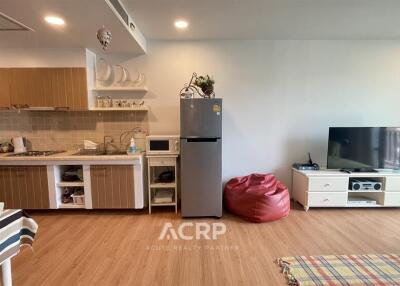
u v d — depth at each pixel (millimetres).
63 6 2088
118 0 2332
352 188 3506
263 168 3945
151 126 3803
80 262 2314
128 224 3117
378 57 3785
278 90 3818
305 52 3762
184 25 3088
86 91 3395
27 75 3344
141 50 3551
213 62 3746
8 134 3748
